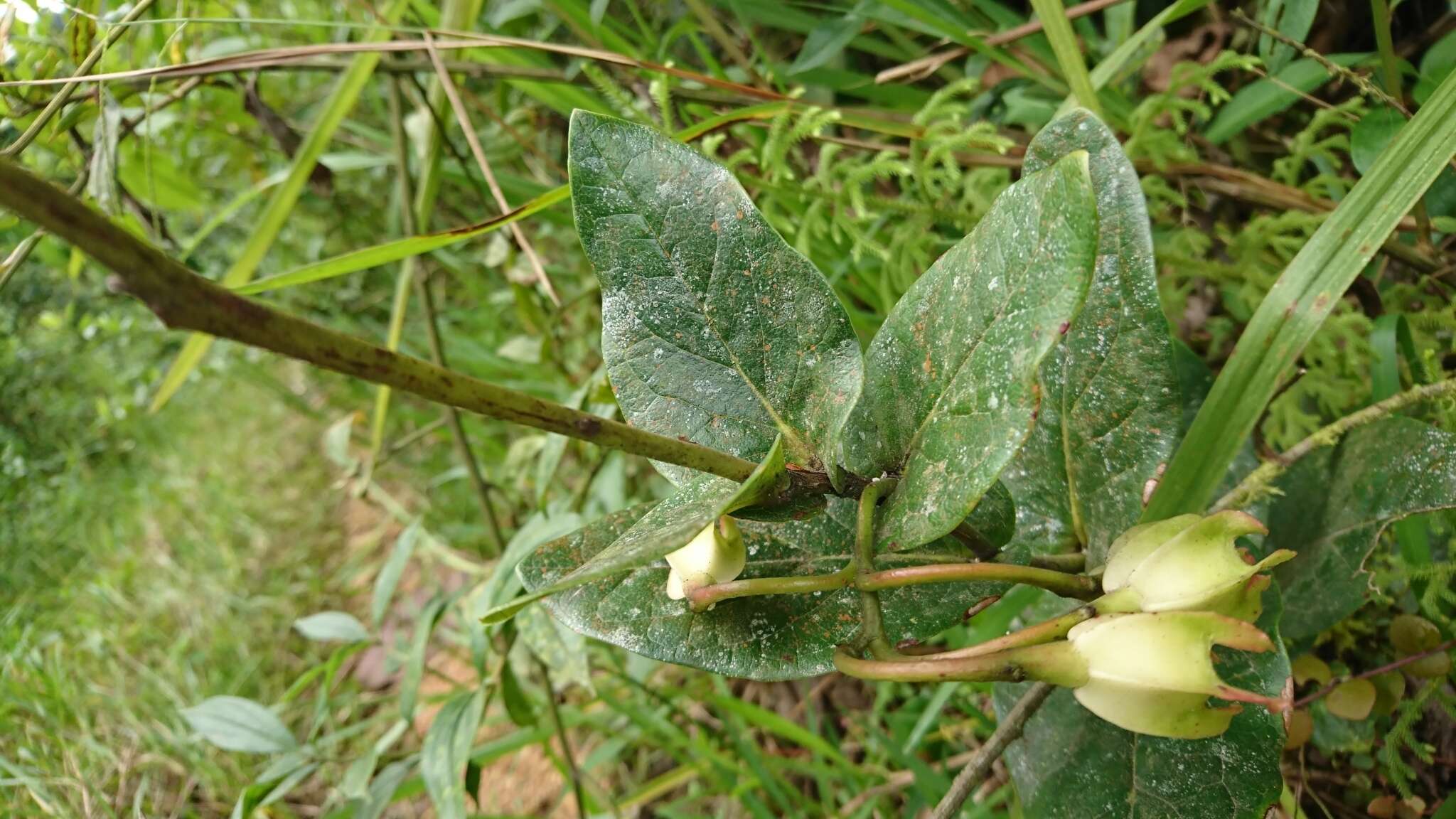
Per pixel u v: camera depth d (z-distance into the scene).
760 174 0.51
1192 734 0.17
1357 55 0.37
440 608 0.42
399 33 0.48
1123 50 0.37
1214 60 0.42
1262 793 0.21
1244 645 0.16
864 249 0.44
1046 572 0.19
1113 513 0.24
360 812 0.38
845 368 0.19
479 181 0.55
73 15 0.36
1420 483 0.26
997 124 0.44
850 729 0.47
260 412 0.89
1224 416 0.27
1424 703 0.30
